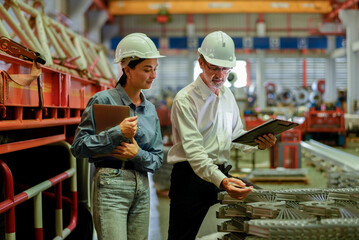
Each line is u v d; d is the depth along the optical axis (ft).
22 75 7.41
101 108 6.63
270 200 7.32
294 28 79.20
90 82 13.23
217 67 8.33
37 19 14.75
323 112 38.75
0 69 6.72
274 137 8.37
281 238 5.72
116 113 6.65
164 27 79.61
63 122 10.18
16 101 7.32
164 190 20.26
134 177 7.06
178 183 8.92
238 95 33.60
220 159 9.04
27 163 11.31
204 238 12.31
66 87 10.12
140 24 79.61
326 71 78.69
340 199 7.37
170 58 78.28
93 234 12.83
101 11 69.92
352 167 17.83
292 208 6.83
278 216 6.43
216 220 15.12
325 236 5.75
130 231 7.32
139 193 7.15
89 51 22.09
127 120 6.54
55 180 9.17
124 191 6.93
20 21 13.06
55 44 15.49
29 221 10.59
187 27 78.38
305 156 29.94
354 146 40.40
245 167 28.63
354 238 5.83
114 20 79.56
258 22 77.56
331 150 25.64
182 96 8.46
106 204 6.84
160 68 78.74
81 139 6.68
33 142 8.57
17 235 10.50
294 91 63.26
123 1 72.84
